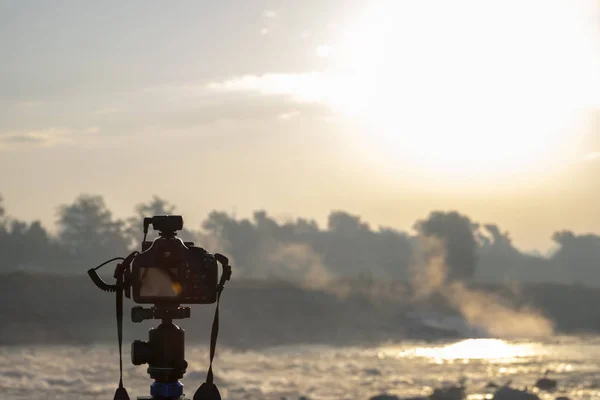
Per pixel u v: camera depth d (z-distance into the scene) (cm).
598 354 9762
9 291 12769
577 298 19750
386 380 6125
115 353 9081
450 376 6469
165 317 470
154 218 473
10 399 4647
